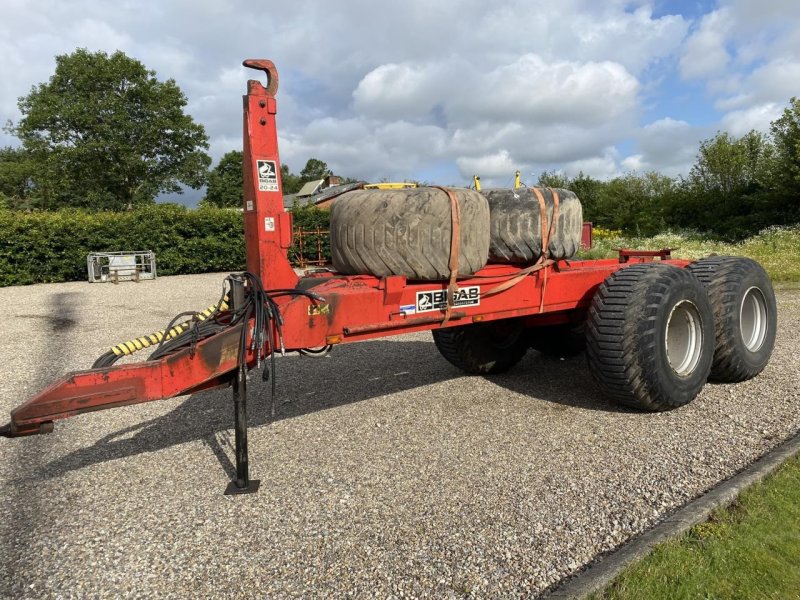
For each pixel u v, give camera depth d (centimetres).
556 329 573
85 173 4312
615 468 331
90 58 4384
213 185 6800
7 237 1650
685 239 2100
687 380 414
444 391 498
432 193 351
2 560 259
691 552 246
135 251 1862
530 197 402
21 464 367
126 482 336
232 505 303
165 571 247
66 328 902
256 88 315
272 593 230
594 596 220
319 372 574
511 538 263
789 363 550
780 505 282
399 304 347
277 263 329
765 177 2009
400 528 274
